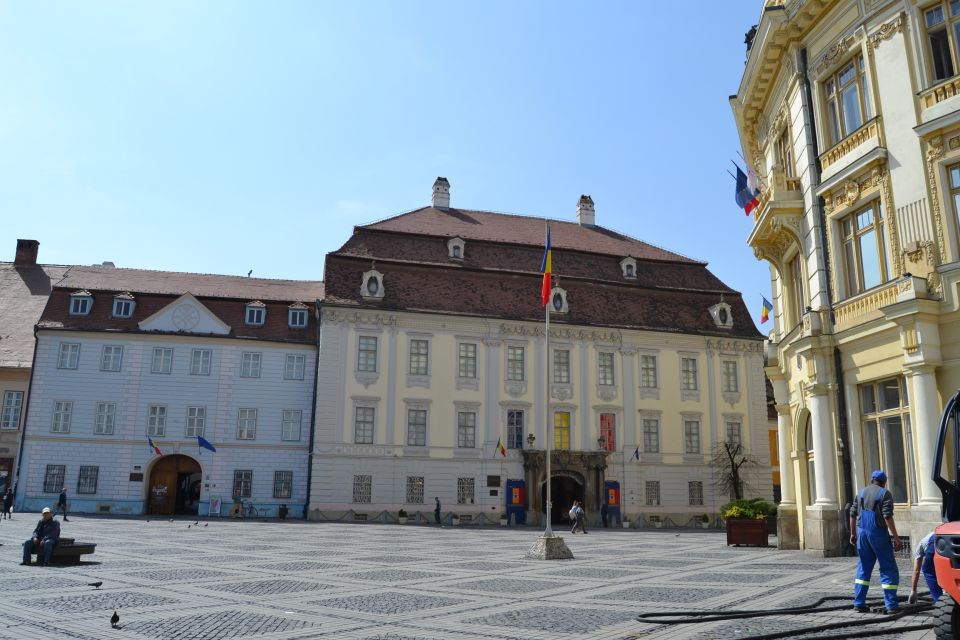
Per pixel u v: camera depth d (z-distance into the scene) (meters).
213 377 47.28
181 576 15.55
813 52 21.52
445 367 48.09
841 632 9.40
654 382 51.81
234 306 49.22
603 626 10.09
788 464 24.58
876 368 18.58
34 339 48.69
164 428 46.28
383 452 46.06
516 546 26.77
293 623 10.19
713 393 52.84
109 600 12.10
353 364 46.62
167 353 47.16
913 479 17.39
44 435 44.91
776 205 22.05
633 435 50.34
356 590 13.78
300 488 46.97
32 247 56.09
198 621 10.24
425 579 15.74
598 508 48.03
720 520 50.66
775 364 25.09
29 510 43.97
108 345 46.56
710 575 16.55
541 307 50.75
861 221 19.66
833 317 20.39
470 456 47.38
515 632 9.63
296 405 47.94
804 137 21.67
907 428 17.64
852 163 19.33
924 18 18.11
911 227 17.69
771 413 57.91
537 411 49.03
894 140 18.30
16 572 15.74
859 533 11.01
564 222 61.12
